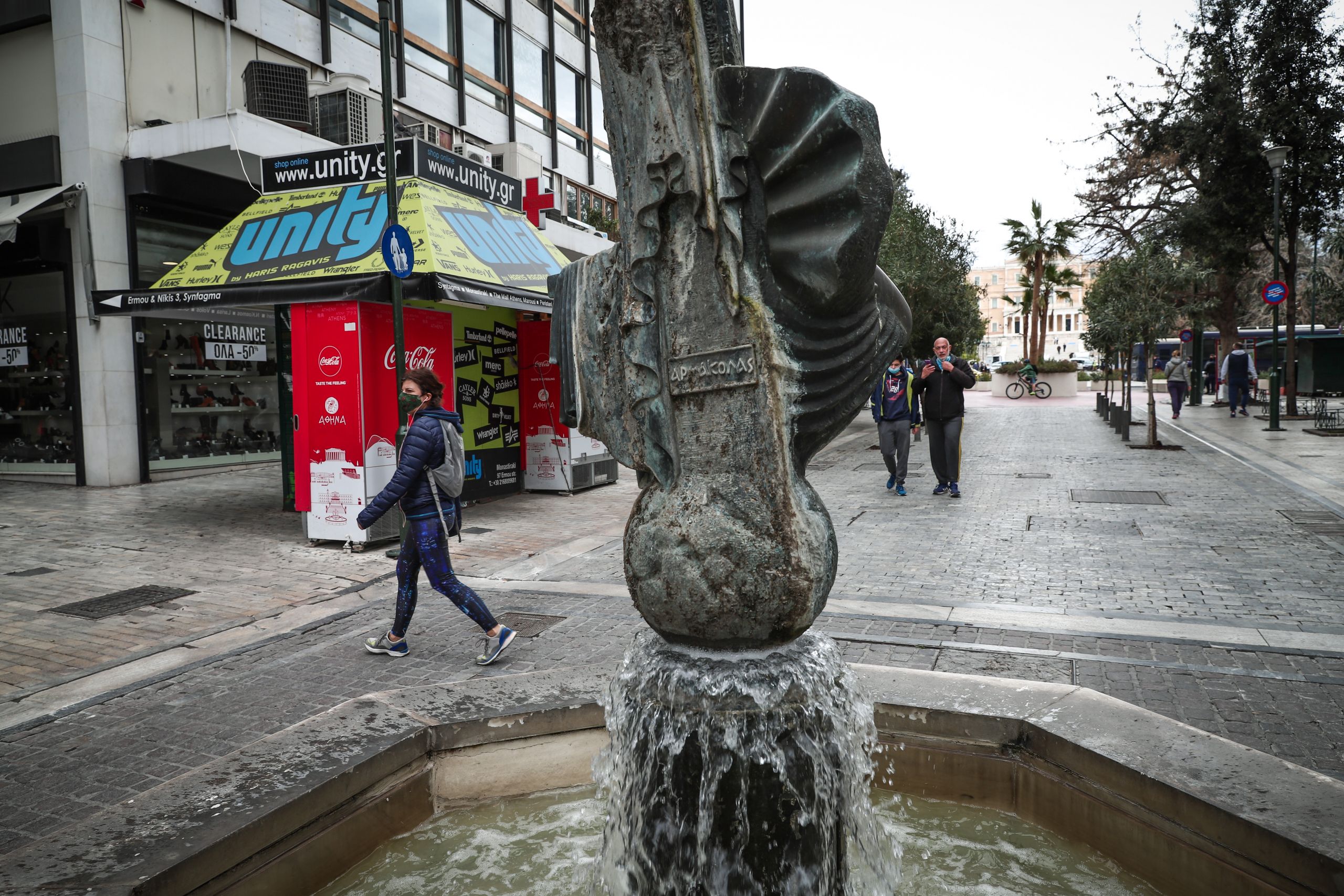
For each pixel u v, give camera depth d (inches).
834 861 84.7
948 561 279.6
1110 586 242.2
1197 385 1082.7
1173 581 247.1
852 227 74.5
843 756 86.3
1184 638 190.7
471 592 187.3
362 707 124.0
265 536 345.7
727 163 78.6
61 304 514.0
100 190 493.0
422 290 308.7
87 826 90.5
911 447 668.7
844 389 85.2
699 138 78.3
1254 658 176.4
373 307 320.5
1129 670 169.9
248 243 362.9
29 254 490.0
